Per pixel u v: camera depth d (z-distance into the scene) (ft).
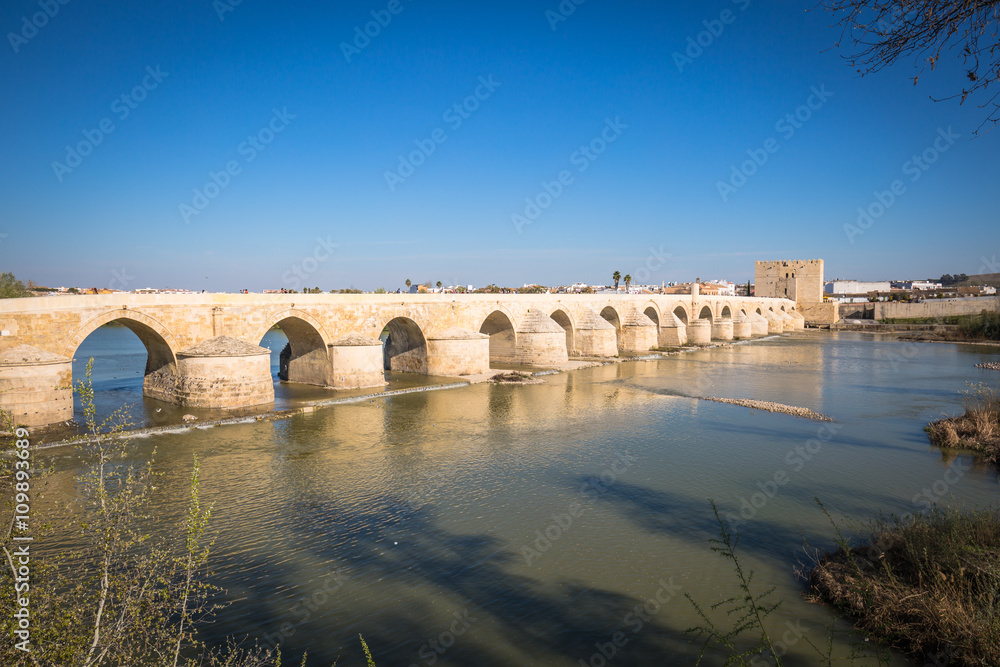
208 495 62.39
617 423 98.43
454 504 60.44
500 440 86.63
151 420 94.27
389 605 41.19
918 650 32.73
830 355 212.23
